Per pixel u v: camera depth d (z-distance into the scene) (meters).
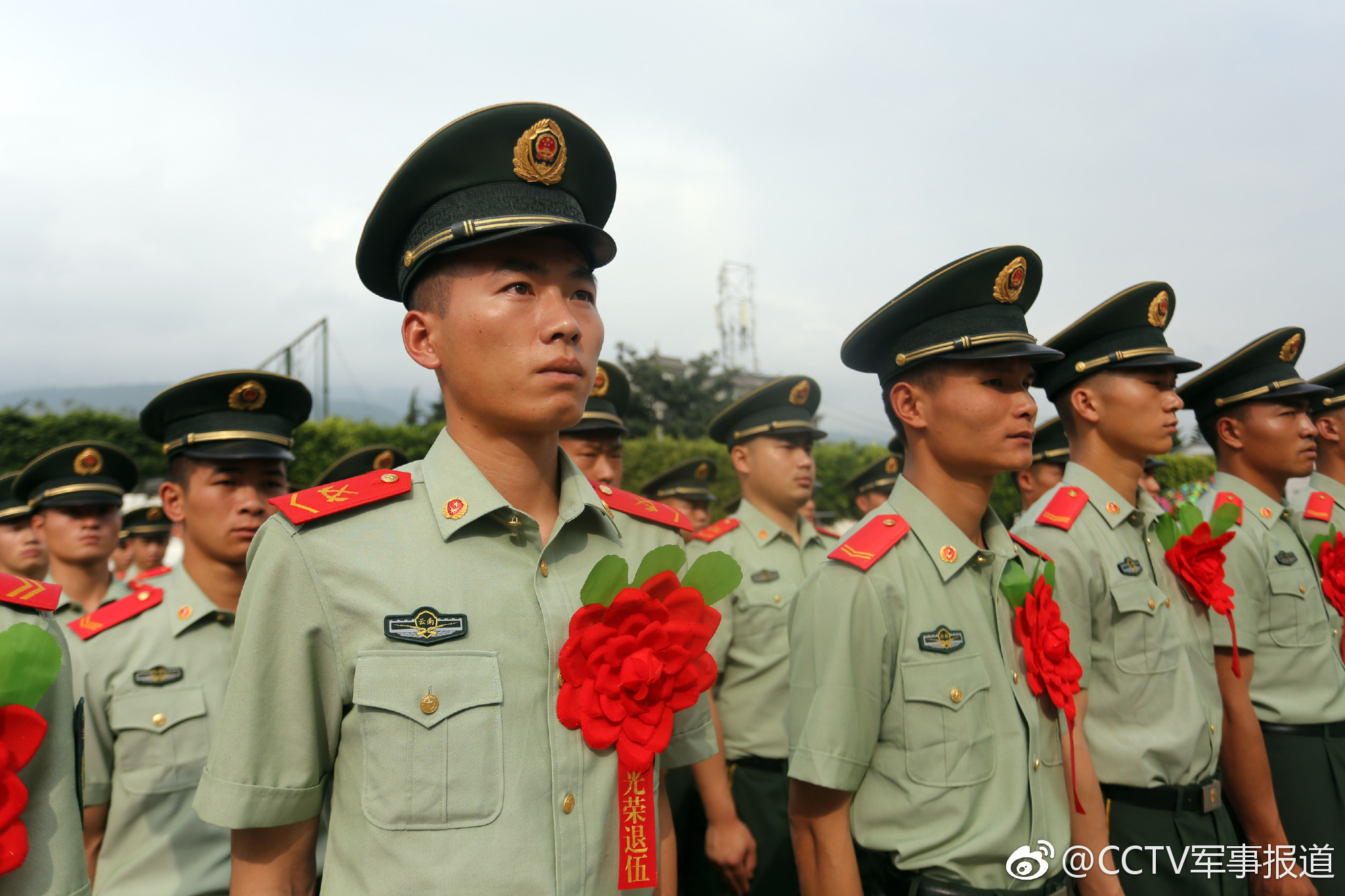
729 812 3.22
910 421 2.26
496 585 1.43
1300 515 4.01
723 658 4.13
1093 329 2.86
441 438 1.59
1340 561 3.54
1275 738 3.26
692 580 1.62
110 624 2.66
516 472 1.53
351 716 1.34
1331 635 3.41
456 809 1.27
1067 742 2.25
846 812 2.02
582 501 1.58
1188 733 2.55
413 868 1.24
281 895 1.36
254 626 1.34
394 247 1.64
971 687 2.02
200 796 1.31
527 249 1.45
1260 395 3.57
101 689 2.54
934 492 2.23
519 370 1.41
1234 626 2.90
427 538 1.45
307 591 1.36
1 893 1.32
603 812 1.40
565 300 1.47
